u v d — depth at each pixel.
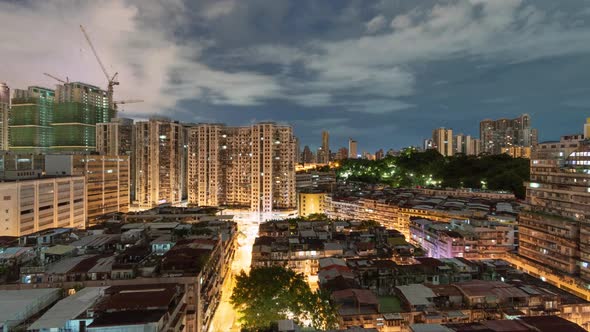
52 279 70.94
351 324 66.88
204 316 78.81
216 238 99.94
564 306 70.31
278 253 108.81
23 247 88.44
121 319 52.28
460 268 87.56
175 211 172.62
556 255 106.12
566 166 114.81
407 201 185.12
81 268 74.38
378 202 186.00
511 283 79.12
